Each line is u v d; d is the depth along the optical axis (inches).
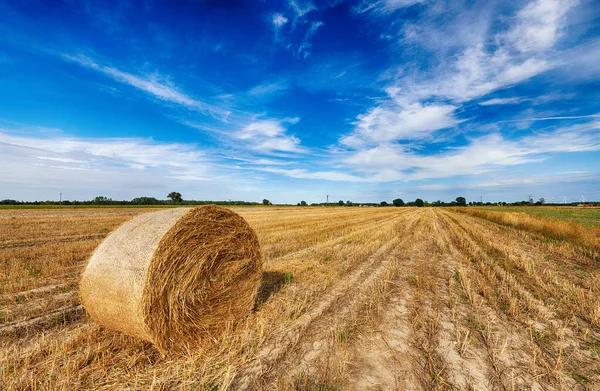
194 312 180.2
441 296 244.4
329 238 531.5
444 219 1123.9
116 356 154.4
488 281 284.2
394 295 245.9
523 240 550.0
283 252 410.0
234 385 130.1
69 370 138.3
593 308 214.8
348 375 137.5
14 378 132.2
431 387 130.2
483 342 169.6
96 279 171.6
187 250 177.2
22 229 633.6
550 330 184.7
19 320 191.3
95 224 739.4
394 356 154.0
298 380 132.9
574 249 450.6
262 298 238.8
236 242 210.8
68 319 196.7
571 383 134.2
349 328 184.9
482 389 129.4
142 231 176.1
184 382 131.2
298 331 179.0
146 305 155.2
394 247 469.1
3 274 286.7
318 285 265.4
